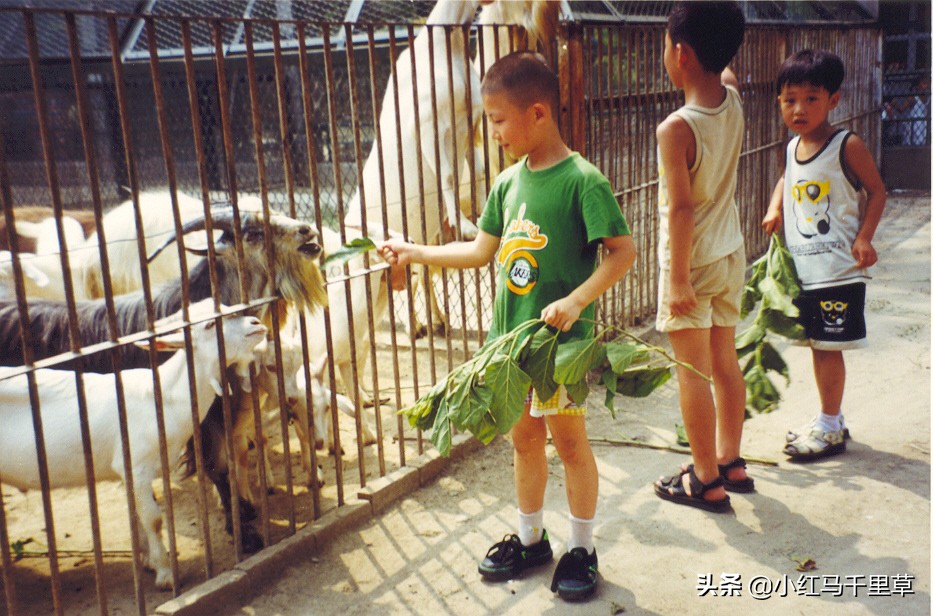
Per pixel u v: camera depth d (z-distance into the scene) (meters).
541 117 3.04
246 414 3.91
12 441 3.33
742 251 3.88
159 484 4.61
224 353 3.33
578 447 3.20
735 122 3.69
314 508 3.87
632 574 3.40
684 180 3.54
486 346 3.10
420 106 5.17
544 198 3.07
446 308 4.59
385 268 4.13
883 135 12.47
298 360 4.14
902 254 8.61
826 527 3.68
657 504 3.97
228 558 3.72
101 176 8.27
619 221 2.99
